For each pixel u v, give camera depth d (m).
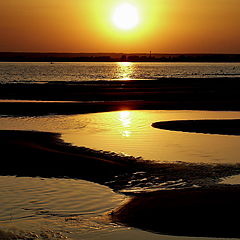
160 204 18.09
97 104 63.62
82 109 57.72
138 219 16.53
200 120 45.91
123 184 21.94
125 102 67.00
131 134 37.38
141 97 75.94
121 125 43.06
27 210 17.64
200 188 20.55
